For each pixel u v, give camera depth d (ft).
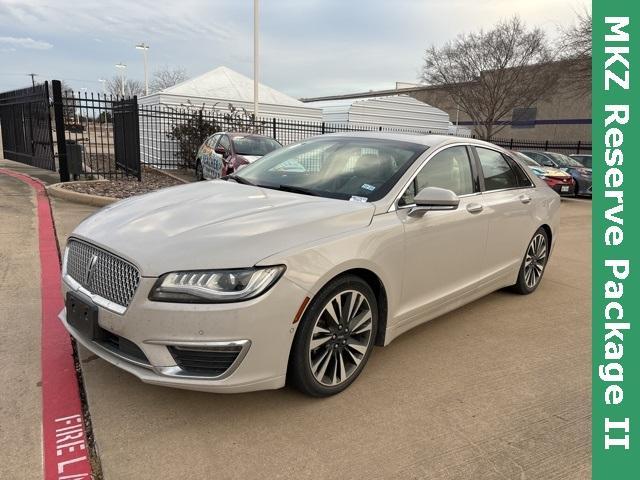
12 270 16.52
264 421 9.36
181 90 64.44
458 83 94.63
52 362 10.99
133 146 39.40
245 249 8.72
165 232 9.32
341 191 11.76
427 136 14.20
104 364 10.93
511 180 16.22
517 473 8.43
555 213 18.11
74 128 42.80
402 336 13.62
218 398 9.98
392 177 11.82
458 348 13.06
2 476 7.66
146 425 9.03
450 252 12.71
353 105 79.36
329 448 8.74
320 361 9.80
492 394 10.87
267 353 8.76
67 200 29.17
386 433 9.25
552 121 121.08
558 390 11.18
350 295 10.11
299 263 8.94
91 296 9.35
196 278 8.34
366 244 10.13
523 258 16.69
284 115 69.62
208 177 43.06
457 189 13.46
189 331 8.31
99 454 8.22
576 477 8.40
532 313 15.89
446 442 9.12
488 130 96.48
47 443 8.46
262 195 11.44
